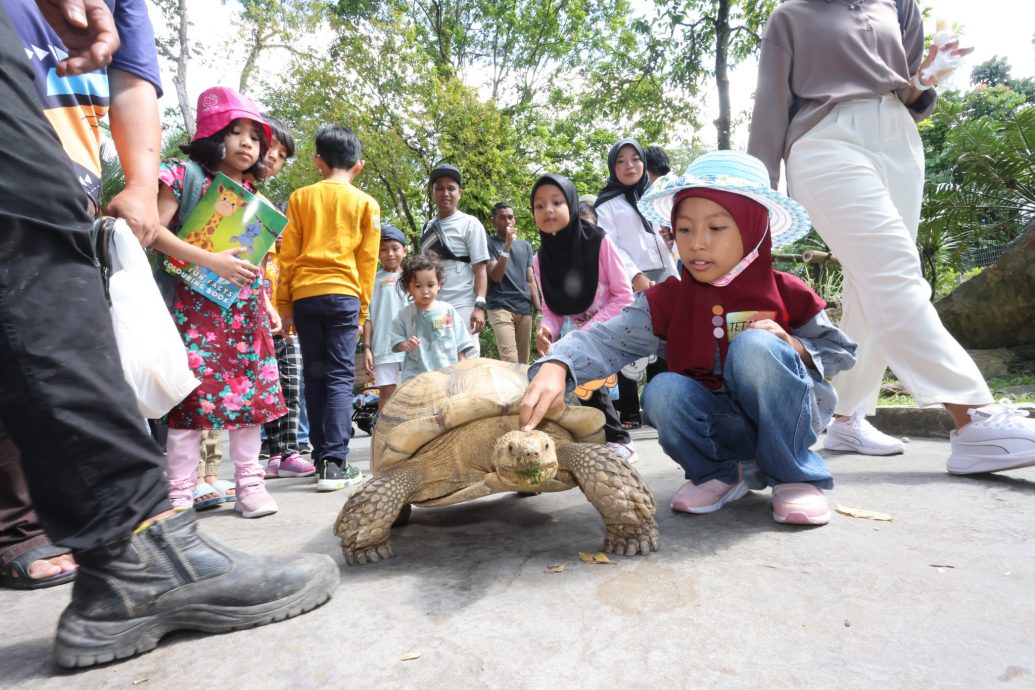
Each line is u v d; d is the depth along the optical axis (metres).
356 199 3.64
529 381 2.22
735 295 2.11
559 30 21.45
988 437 2.46
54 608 1.78
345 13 20.31
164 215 2.64
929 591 1.45
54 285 1.19
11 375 1.15
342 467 3.58
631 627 1.35
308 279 3.49
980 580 1.50
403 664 1.25
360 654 1.30
